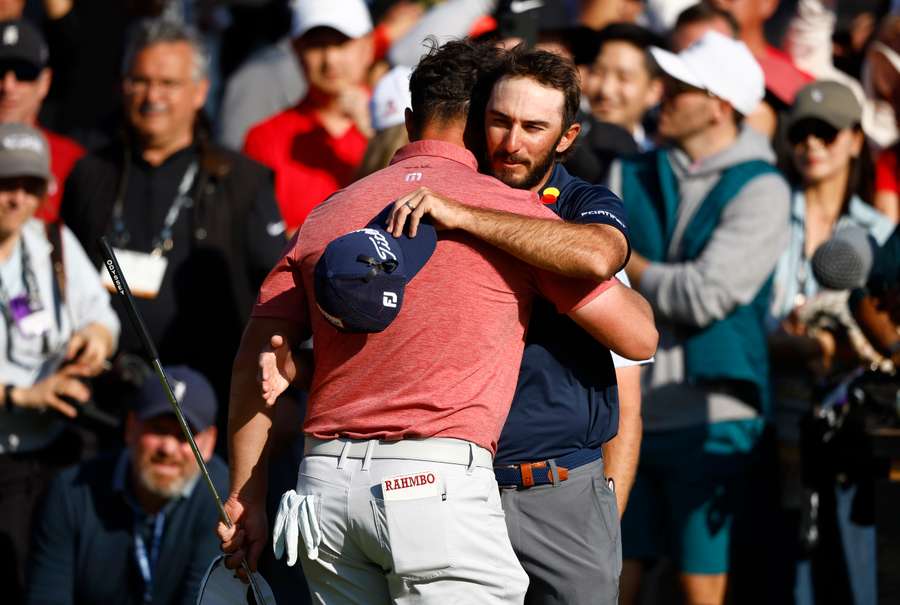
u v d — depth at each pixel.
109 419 19.78
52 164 23.84
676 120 19.75
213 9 30.92
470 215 11.83
